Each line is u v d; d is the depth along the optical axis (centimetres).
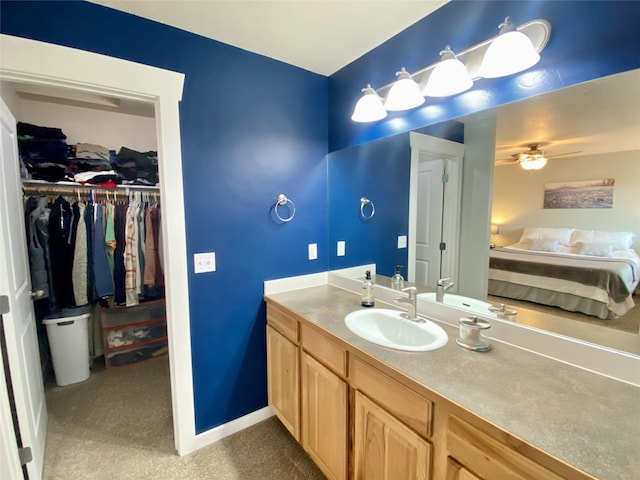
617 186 98
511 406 86
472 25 130
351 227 208
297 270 211
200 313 176
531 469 72
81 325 251
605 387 95
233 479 159
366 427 122
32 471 145
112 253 263
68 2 131
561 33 105
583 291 108
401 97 145
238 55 177
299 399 168
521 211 125
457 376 101
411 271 175
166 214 161
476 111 132
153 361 289
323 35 165
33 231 229
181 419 173
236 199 183
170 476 160
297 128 203
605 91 98
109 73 140
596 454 69
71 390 240
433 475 97
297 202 207
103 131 290
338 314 162
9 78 126
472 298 145
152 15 146
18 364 140
